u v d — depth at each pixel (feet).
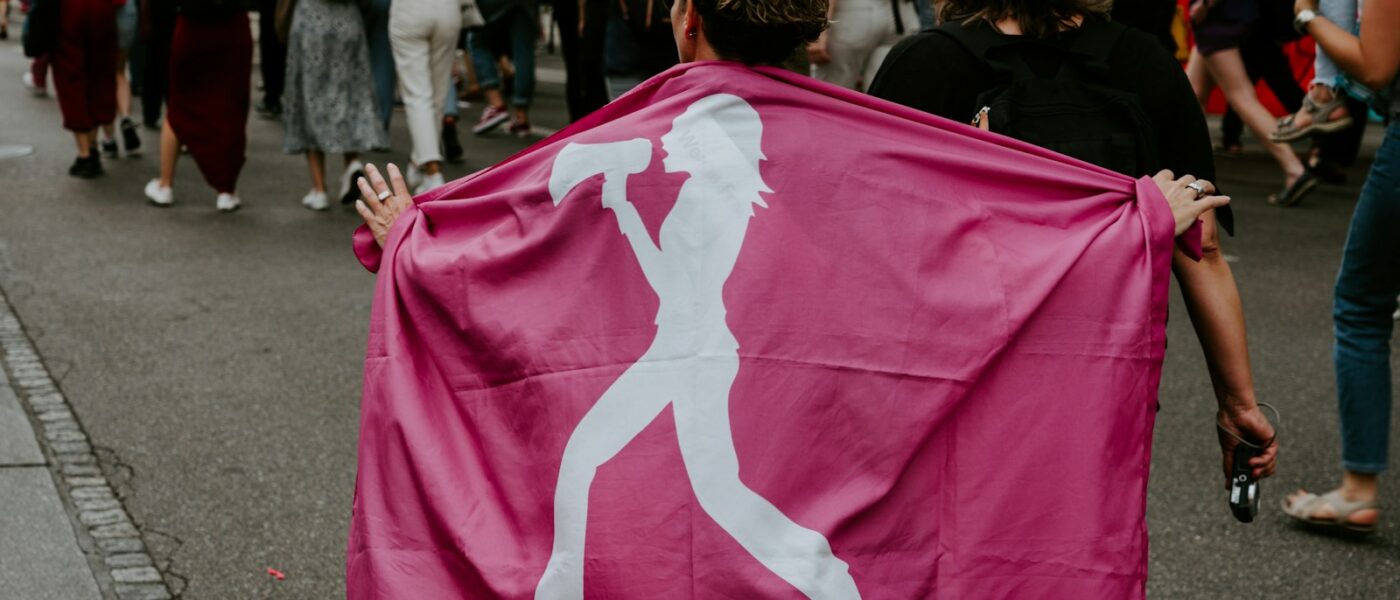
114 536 12.73
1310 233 27.32
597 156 6.43
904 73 8.41
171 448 14.88
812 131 6.54
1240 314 7.45
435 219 6.87
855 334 6.21
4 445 14.67
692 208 6.29
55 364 17.37
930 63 8.35
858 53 23.21
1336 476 14.99
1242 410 7.70
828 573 5.98
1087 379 6.49
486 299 6.48
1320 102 14.38
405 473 6.45
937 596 6.27
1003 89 8.11
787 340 6.13
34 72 42.32
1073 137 7.90
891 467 6.17
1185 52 35.63
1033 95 7.99
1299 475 15.01
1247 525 13.67
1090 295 6.57
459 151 33.78
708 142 6.41
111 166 31.32
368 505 6.47
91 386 16.65
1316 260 25.03
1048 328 6.51
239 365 17.67
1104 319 6.56
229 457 14.71
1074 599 6.37
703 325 6.13
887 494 6.17
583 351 6.23
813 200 6.38
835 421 6.13
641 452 6.02
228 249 23.72
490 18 36.91
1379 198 12.48
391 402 6.52
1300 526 13.65
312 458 14.79
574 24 31.07
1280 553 13.05
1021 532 6.37
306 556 12.55
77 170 29.58
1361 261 12.88
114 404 16.10
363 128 26.61
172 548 12.57
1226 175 34.01
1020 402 6.42
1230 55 30.01
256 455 14.79
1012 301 6.40
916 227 6.45
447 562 6.36
